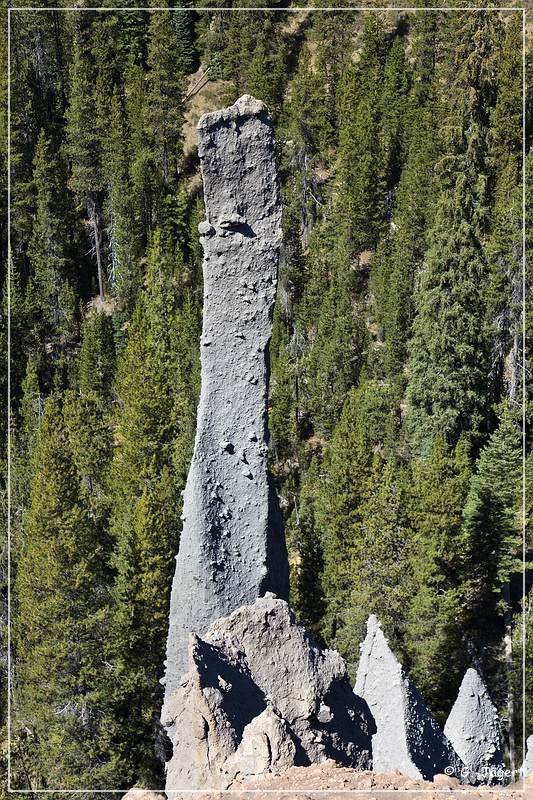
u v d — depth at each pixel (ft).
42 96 293.23
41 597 118.01
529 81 223.51
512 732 135.85
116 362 219.41
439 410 182.91
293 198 268.82
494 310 191.93
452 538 139.03
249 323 68.64
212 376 69.26
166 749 117.50
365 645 68.33
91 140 277.64
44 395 224.74
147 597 120.26
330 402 206.69
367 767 61.11
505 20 265.34
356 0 323.98
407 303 217.97
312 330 233.76
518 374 190.19
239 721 54.19
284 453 202.69
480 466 156.35
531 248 191.62
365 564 128.16
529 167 203.51
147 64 294.46
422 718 67.26
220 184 67.72
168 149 284.82
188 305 215.72
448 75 262.26
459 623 136.98
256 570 68.95
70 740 113.91
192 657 53.72
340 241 253.03
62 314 247.50
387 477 134.21
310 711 58.44
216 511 68.80
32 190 269.44
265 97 288.71
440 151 227.81
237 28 302.66
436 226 192.03
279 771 50.62
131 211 266.77
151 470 145.38
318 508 156.66
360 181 254.27
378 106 278.05
